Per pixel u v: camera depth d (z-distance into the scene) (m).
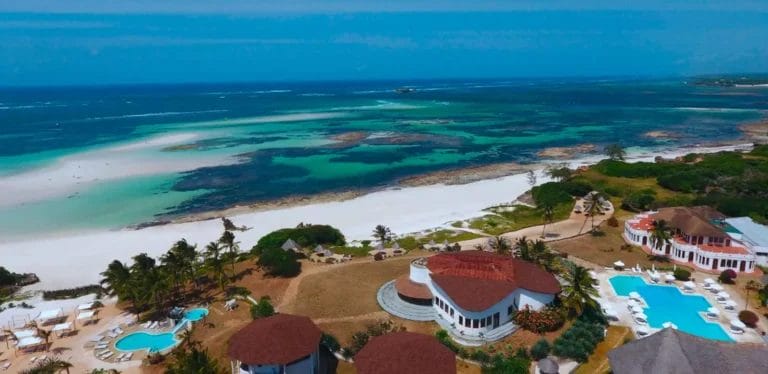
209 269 65.38
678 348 39.69
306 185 112.19
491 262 54.69
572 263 65.69
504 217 88.38
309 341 43.44
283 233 76.62
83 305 58.84
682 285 61.44
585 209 90.62
